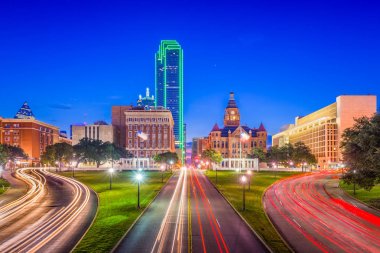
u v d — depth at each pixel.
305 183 143.12
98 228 62.97
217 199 95.12
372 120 89.56
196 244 51.97
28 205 88.81
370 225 67.75
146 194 103.94
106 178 157.88
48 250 50.75
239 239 54.88
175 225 63.94
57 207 85.75
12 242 54.91
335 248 52.12
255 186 128.12
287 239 57.09
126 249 49.78
